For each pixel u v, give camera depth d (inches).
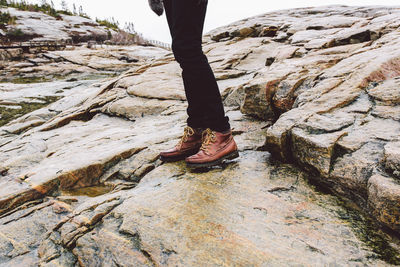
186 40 66.5
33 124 178.7
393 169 54.6
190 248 49.9
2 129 176.2
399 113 72.1
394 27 162.9
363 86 90.2
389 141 63.3
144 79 200.7
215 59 246.4
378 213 51.8
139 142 102.8
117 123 155.2
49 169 87.8
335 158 66.5
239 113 130.0
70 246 56.9
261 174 73.1
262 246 49.2
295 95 108.7
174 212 59.5
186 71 70.4
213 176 73.3
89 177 87.0
